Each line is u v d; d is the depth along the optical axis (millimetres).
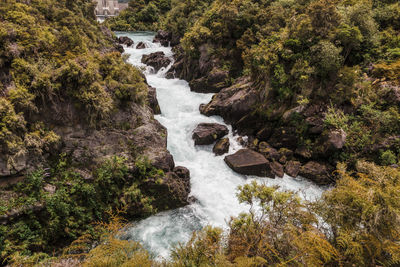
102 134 14484
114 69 15969
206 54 31641
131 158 14766
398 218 5648
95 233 12172
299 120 19438
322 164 18469
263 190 7555
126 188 13922
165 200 14758
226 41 30844
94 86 13617
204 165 19078
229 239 7387
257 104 22141
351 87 18703
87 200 12602
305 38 19938
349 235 6172
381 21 24062
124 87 15578
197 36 31844
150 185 14281
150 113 18547
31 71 12219
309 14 20109
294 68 19438
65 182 12453
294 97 19969
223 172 18375
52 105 12820
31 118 12258
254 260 6195
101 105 13727
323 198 7426
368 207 6031
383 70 19188
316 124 18656
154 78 34906
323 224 7996
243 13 29625
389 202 6000
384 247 5891
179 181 15711
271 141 20984
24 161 11438
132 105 16500
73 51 15742
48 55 14203
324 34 19703
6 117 10773
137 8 80625
